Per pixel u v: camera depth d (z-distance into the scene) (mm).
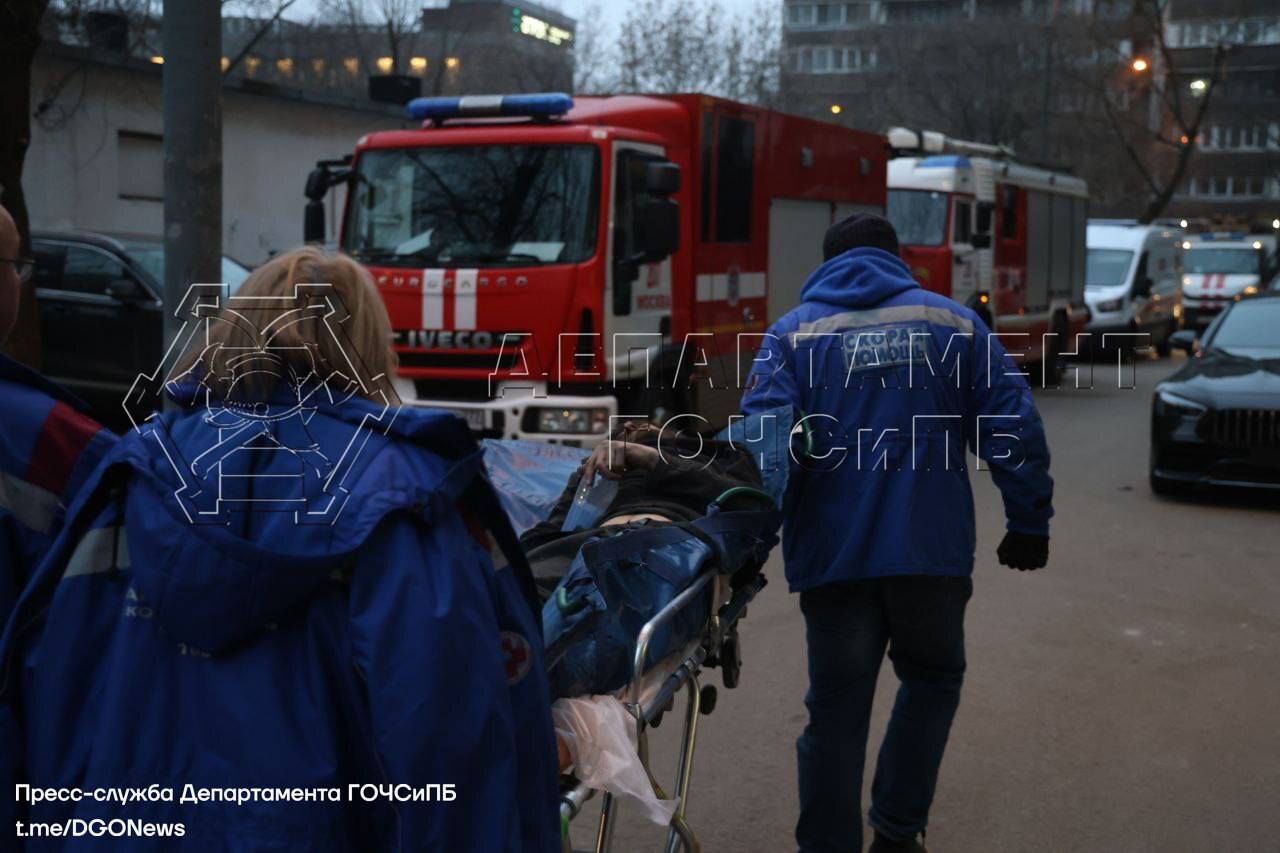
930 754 3766
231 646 1849
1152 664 6020
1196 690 5648
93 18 15891
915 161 17109
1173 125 61250
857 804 3707
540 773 2074
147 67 17156
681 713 5336
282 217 19734
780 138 11320
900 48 53156
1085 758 4844
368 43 32344
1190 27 75500
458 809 1828
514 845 1881
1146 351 27000
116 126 17234
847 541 3572
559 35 44156
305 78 30609
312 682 1853
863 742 3715
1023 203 19109
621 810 4391
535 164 9039
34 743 1902
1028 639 6410
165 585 1809
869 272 3697
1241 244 32406
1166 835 4184
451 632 1849
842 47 62906
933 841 4133
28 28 8789
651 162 9164
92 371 11484
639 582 3182
